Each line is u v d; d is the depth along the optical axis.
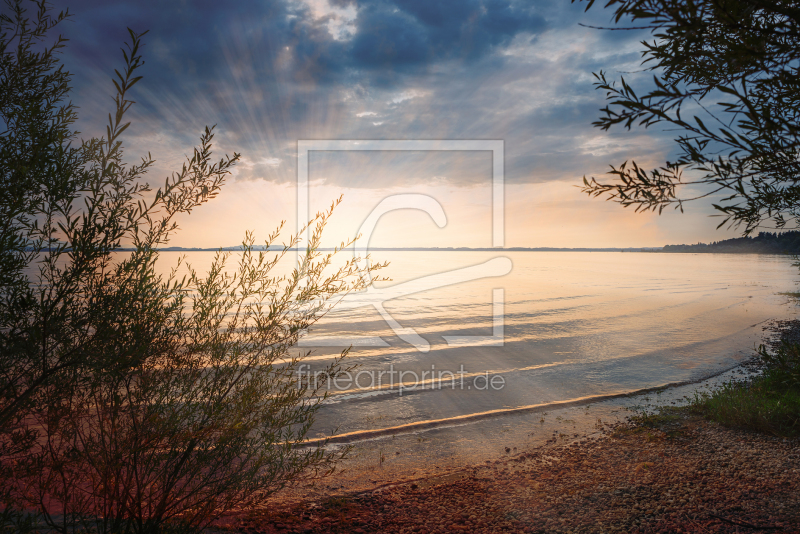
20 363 2.71
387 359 19.17
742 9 1.77
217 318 3.84
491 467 8.00
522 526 5.21
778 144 1.85
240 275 3.90
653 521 5.10
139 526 3.53
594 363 18.56
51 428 2.92
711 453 7.51
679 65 2.47
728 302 44.22
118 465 3.29
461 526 5.23
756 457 7.03
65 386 2.87
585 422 10.94
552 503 5.89
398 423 11.09
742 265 163.00
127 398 3.25
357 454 8.89
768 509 5.18
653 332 26.94
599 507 5.63
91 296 2.94
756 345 21.77
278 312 4.00
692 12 1.75
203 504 4.29
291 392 4.20
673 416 10.36
